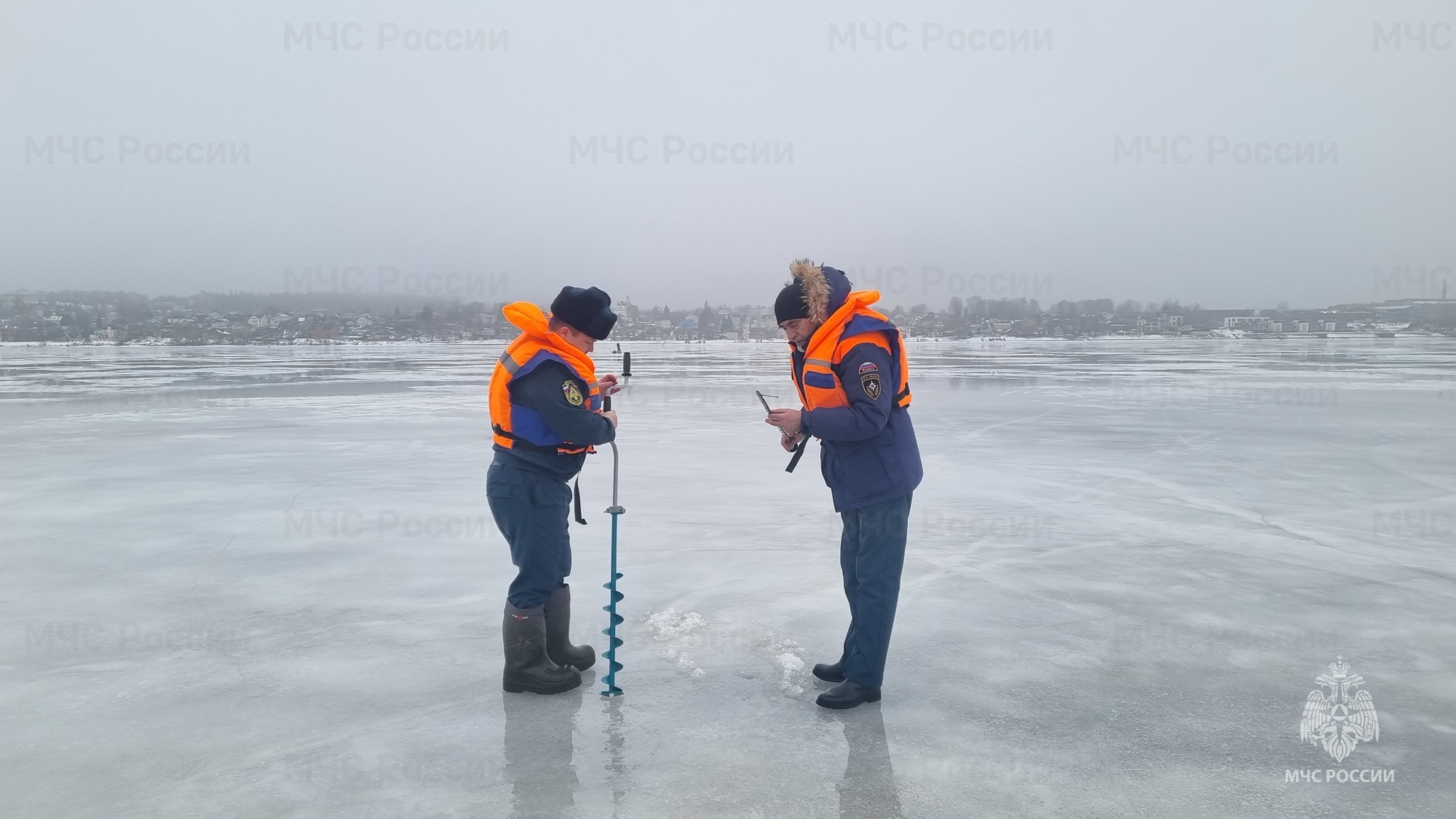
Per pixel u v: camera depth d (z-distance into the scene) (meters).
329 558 5.46
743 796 2.60
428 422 13.62
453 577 5.04
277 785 2.66
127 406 16.45
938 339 100.19
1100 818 2.46
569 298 3.38
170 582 4.94
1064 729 3.07
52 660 3.71
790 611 4.41
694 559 5.42
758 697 3.37
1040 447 10.59
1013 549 5.68
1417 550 5.64
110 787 2.65
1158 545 5.77
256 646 3.91
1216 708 3.24
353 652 3.85
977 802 2.55
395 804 2.55
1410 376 25.00
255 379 25.45
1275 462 9.41
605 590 4.78
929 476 8.51
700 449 10.65
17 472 8.88
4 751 2.88
